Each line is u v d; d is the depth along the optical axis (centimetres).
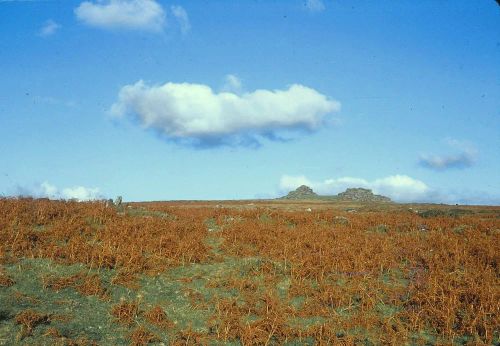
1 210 2105
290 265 1850
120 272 1596
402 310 1471
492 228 2681
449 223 2880
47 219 2103
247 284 1633
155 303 1452
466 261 1914
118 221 2231
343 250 2011
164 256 1839
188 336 1255
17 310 1228
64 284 1443
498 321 1326
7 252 1644
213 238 2269
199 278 1686
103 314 1320
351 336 1267
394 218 3103
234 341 1268
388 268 1842
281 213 3112
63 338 1129
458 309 1430
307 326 1366
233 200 6988
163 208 3102
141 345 1184
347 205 5319
